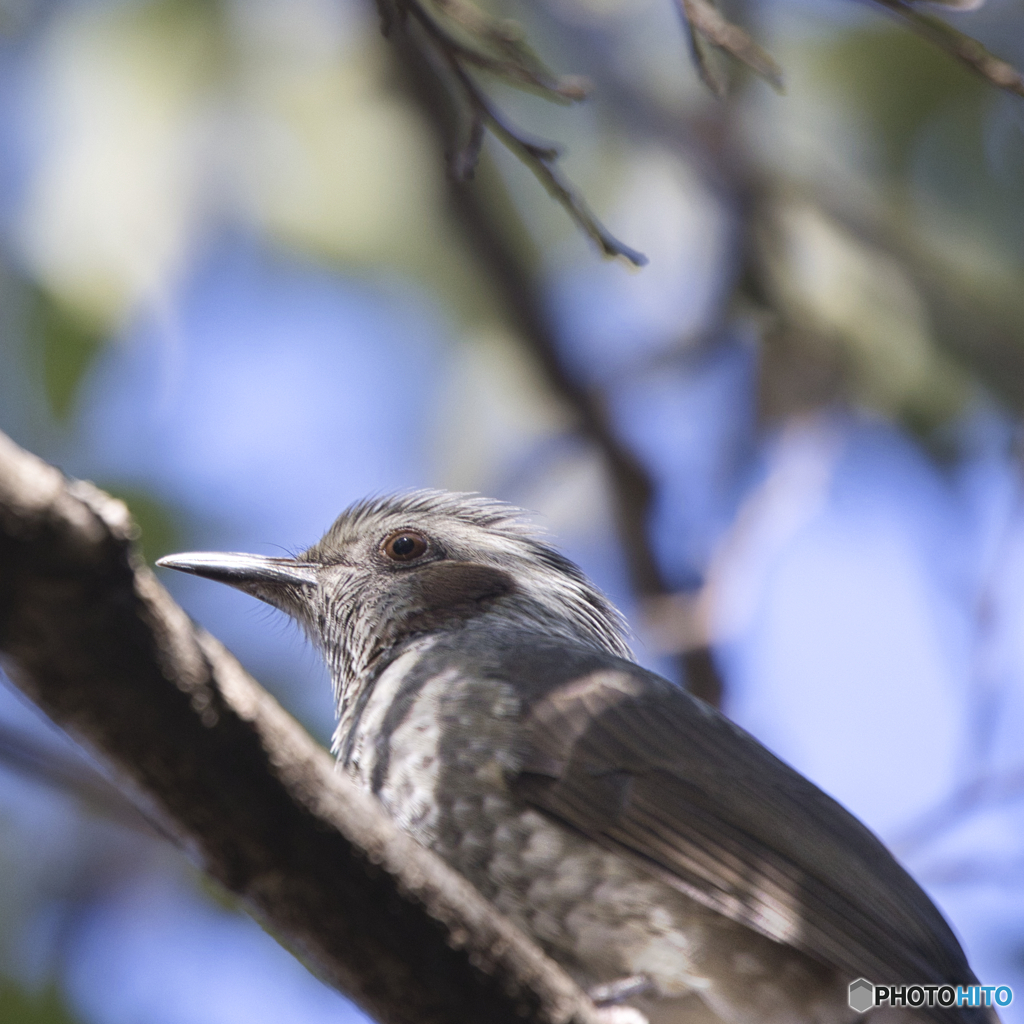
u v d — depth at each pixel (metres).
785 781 8.30
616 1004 7.75
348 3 12.17
